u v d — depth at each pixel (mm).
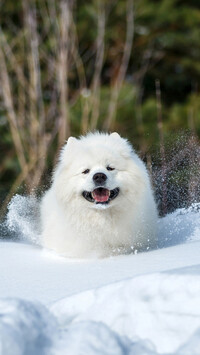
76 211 16328
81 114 41750
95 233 16328
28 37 43656
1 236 20922
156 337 7602
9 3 48625
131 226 16500
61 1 42719
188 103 47469
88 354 7055
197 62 53312
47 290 10727
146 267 12141
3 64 40781
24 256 15531
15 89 45500
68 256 15883
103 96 44188
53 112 41844
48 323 7758
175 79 54406
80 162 16188
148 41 52250
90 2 51156
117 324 7926
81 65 46000
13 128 39844
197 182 28562
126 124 43812
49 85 45875
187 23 52312
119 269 12281
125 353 7211
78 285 10969
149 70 53781
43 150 37812
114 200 16094
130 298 8117
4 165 43281
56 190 16750
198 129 43500
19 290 10883
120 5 50656
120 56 51625
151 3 52438
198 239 17547
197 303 7672
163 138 35469
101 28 45906
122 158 16469
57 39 42812
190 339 7078
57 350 7176
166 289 8000
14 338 7078
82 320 8055
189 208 21656
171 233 18656
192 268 8906
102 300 8336
